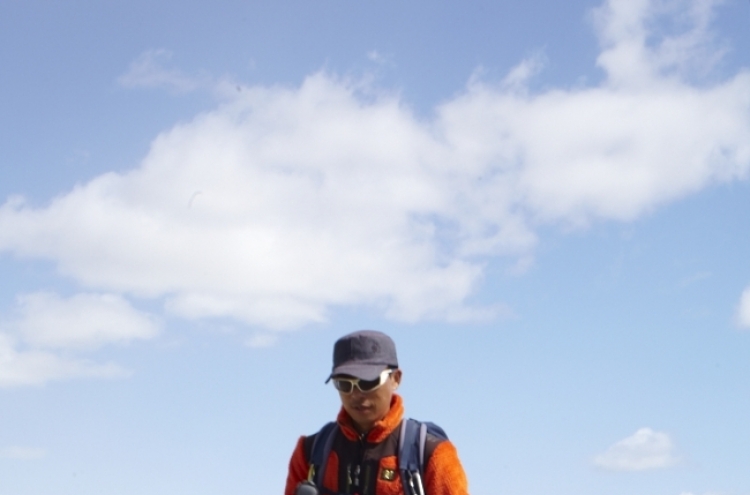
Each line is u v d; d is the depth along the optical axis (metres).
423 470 9.23
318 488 9.48
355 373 9.14
